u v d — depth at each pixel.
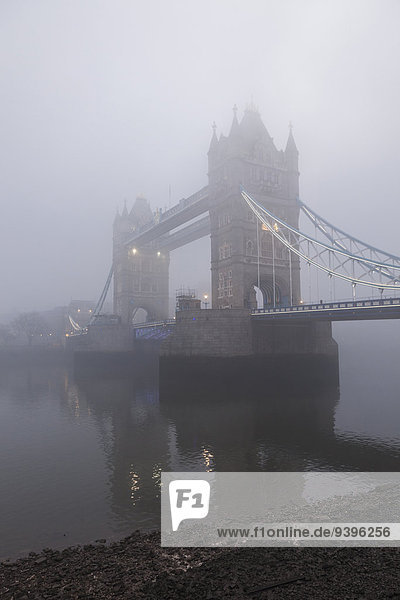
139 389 73.31
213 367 63.09
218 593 12.24
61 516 22.02
